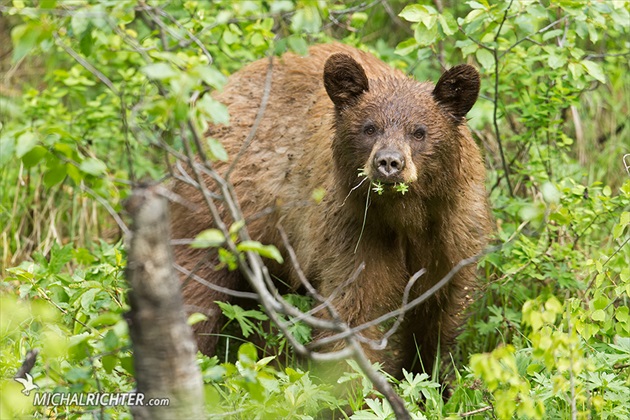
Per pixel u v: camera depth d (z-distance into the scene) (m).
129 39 7.24
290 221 10.91
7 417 6.82
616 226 9.45
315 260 10.49
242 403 8.47
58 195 14.51
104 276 9.88
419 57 12.10
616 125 15.50
